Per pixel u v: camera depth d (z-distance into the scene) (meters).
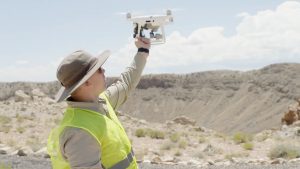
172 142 25.45
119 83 3.82
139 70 3.91
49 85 179.00
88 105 3.12
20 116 34.38
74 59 3.10
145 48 3.92
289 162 19.06
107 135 3.07
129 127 33.09
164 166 17.53
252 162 19.53
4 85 174.25
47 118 34.97
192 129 34.84
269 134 31.08
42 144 21.66
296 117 39.78
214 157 21.62
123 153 3.14
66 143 3.01
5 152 19.41
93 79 3.16
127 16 3.85
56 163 3.09
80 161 2.96
